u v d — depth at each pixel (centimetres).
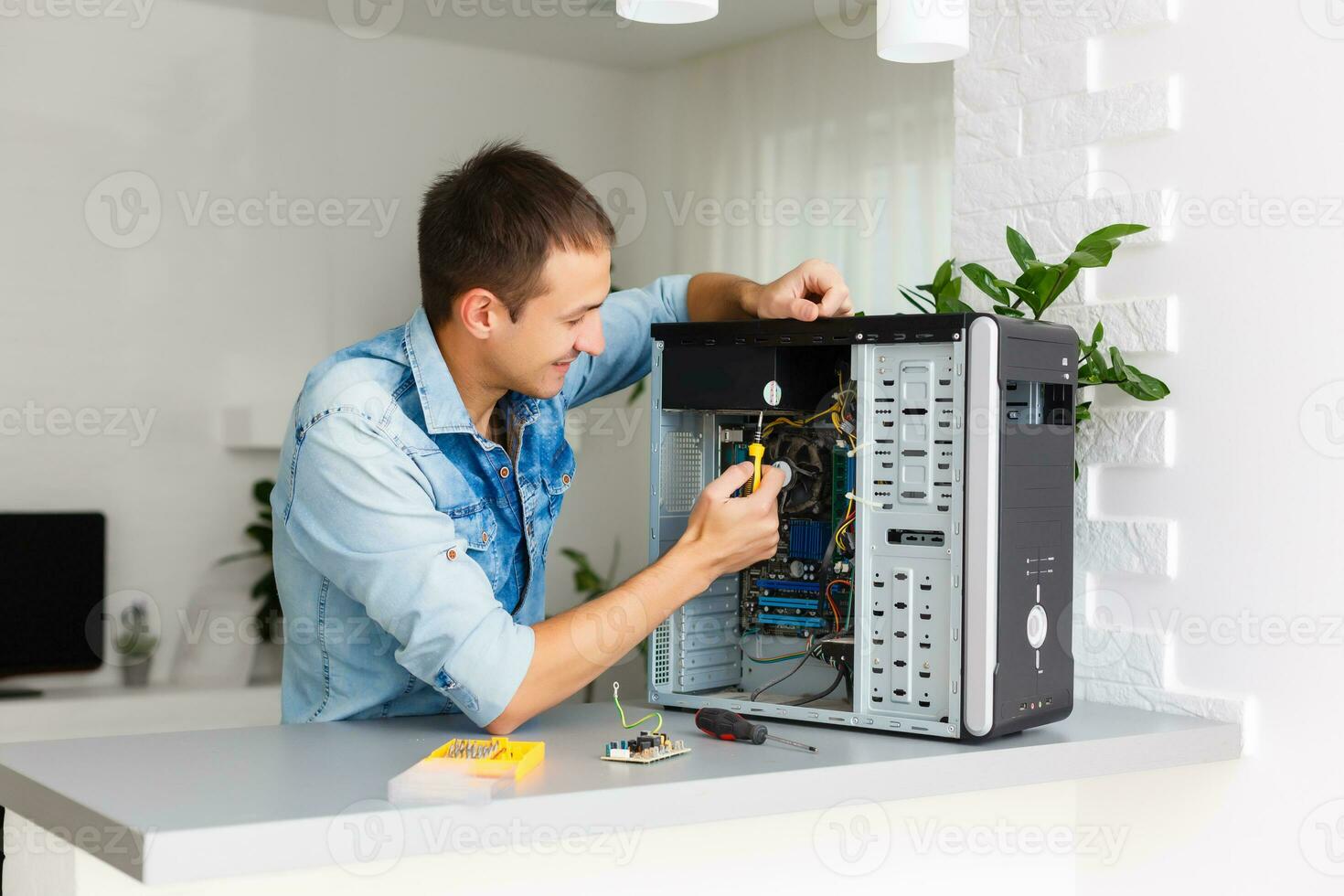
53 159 414
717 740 127
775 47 464
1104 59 167
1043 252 173
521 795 98
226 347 443
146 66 428
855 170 427
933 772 118
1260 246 150
